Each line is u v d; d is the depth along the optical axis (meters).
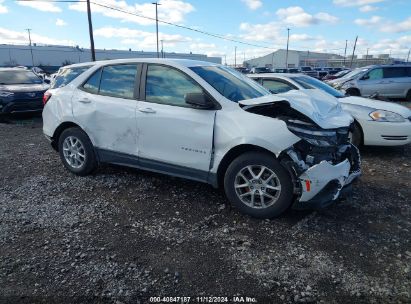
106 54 84.19
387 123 6.11
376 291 2.63
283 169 3.49
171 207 4.00
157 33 38.19
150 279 2.74
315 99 4.09
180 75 4.10
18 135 8.14
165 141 4.11
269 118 3.58
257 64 95.44
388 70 15.17
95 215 3.79
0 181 4.82
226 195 3.97
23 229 3.47
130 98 4.40
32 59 74.00
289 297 2.57
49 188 4.55
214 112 3.81
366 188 4.70
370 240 3.34
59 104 4.99
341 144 3.86
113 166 5.40
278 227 3.56
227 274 2.82
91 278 2.74
